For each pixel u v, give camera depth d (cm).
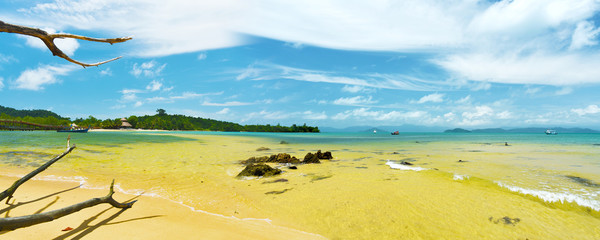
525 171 1098
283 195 706
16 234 370
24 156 1239
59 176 830
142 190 709
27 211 479
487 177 955
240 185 830
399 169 1142
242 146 2728
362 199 652
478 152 2047
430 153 1958
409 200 649
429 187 777
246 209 595
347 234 478
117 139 3094
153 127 17062
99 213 483
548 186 820
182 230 430
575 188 802
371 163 1358
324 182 861
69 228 404
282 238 438
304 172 1074
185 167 1166
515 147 2697
